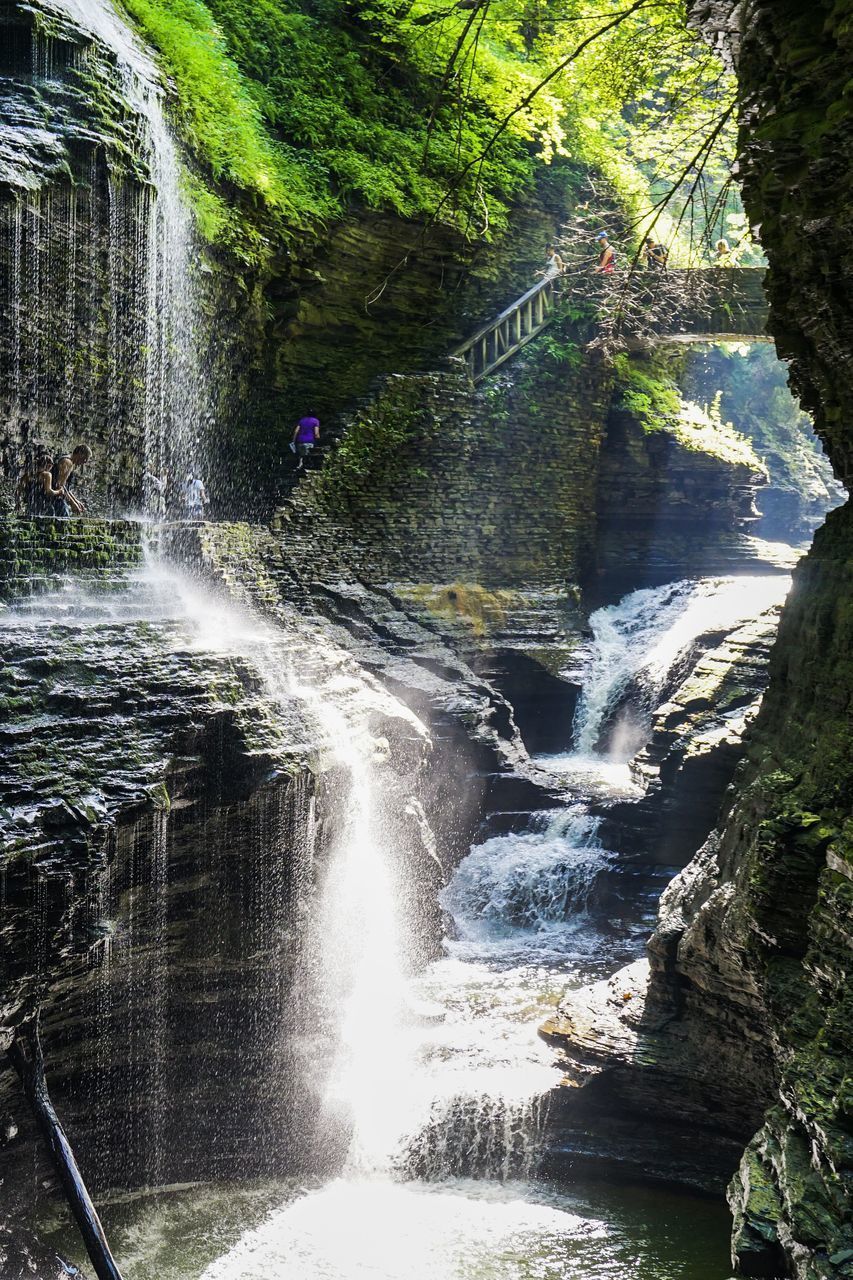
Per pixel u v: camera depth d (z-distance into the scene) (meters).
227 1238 12.85
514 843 23.50
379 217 29.31
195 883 13.57
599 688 28.72
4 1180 11.86
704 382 44.44
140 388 20.14
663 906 15.88
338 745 16.25
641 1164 14.23
